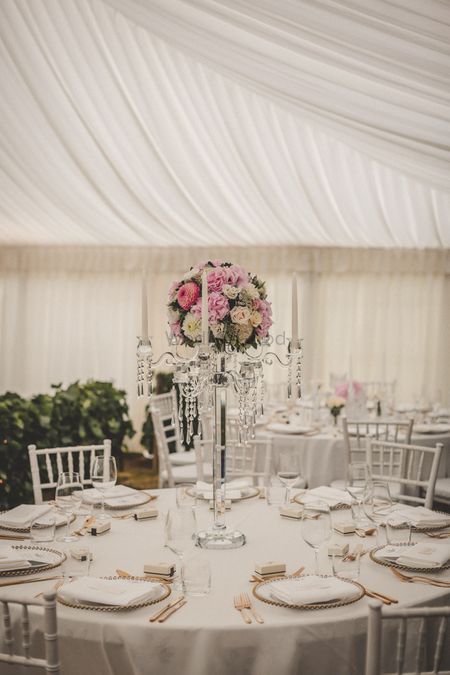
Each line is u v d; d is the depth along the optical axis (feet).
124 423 24.75
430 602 7.52
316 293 31.86
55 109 20.90
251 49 14.35
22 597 6.43
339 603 7.26
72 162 23.82
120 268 33.71
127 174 24.18
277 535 9.75
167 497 11.74
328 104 15.56
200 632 6.81
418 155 16.60
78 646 7.02
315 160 22.08
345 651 7.00
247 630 6.82
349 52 12.63
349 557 7.91
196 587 7.55
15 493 17.99
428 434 18.28
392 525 8.87
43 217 29.25
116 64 18.61
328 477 17.37
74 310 34.32
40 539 8.71
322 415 20.47
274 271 31.96
